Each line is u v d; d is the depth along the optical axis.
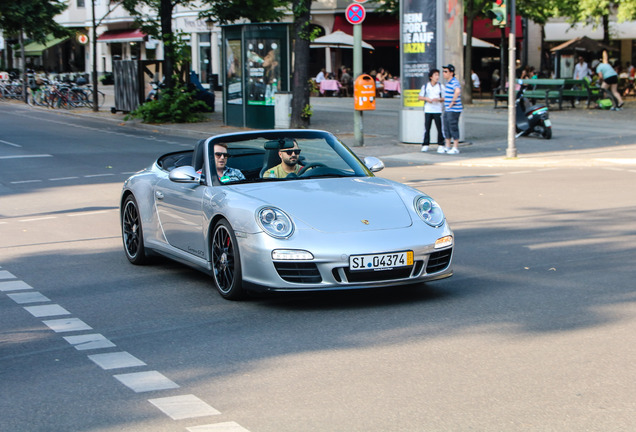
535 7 43.25
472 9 40.56
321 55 54.56
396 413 4.78
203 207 8.16
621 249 9.93
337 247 7.10
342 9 52.69
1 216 13.90
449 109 21.97
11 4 46.25
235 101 31.38
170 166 9.81
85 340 6.65
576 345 6.07
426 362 5.76
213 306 7.66
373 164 8.84
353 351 6.07
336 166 8.59
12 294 8.46
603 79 36.34
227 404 5.02
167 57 34.47
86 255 10.56
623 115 32.97
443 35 23.98
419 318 6.99
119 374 5.71
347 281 7.14
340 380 5.42
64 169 20.17
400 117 24.78
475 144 24.19
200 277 9.08
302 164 8.53
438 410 4.81
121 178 18.45
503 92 41.94
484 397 5.01
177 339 6.59
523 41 54.72
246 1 34.62
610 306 7.23
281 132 8.84
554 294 7.75
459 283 8.34
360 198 7.73
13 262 10.18
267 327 6.84
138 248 9.69
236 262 7.54
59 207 14.70
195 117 34.09
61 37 48.53
